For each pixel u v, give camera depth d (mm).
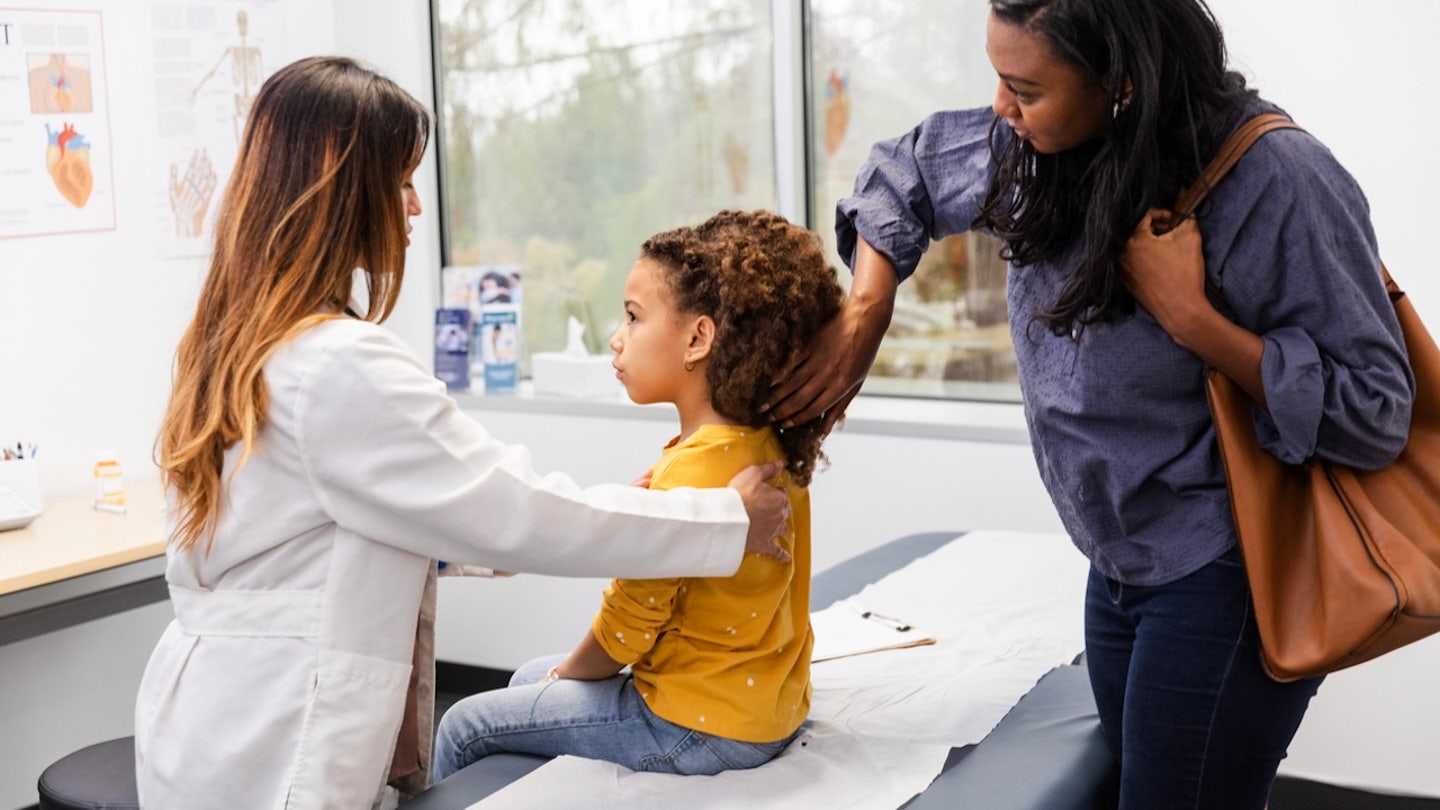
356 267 1531
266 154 1486
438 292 3869
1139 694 1405
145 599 2820
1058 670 1999
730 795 1550
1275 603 1314
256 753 1431
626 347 1646
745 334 1575
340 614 1442
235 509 1458
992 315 3264
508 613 3688
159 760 1479
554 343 3811
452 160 3836
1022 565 2547
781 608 1631
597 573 1476
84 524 2715
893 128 3312
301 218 1459
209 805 1448
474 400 3646
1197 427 1371
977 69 3193
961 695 1889
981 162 1673
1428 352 1362
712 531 1506
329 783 1419
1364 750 2795
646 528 1470
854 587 2455
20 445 2752
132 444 3174
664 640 1631
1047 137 1325
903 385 3395
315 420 1399
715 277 1576
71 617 2738
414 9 3725
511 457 1467
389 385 1404
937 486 3119
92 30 3031
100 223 3074
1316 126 2703
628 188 3637
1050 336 1447
